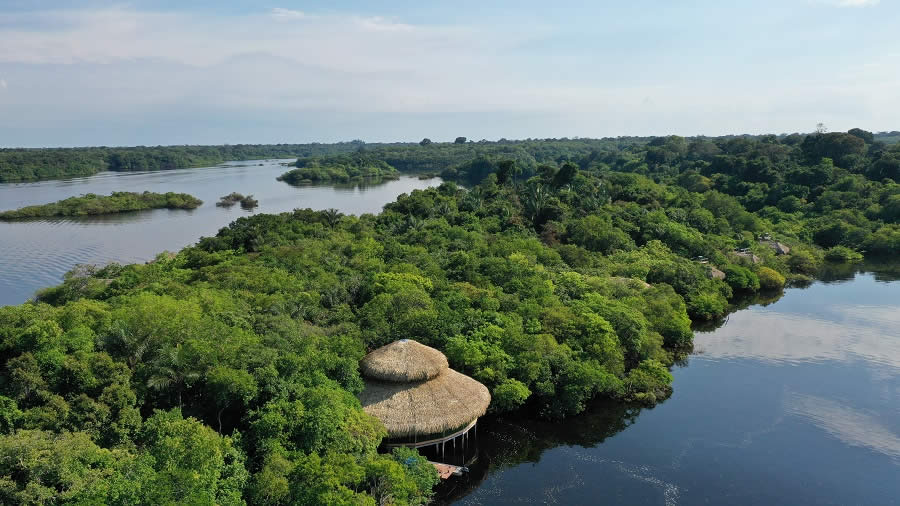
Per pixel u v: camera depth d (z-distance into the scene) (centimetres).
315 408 3588
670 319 6588
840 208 13275
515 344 5059
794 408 5250
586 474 4200
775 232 12238
